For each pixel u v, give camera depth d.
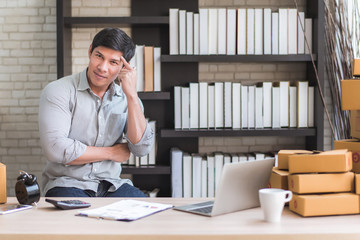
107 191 2.41
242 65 3.53
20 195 1.64
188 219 1.46
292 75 3.53
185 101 3.21
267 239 1.28
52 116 2.17
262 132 3.16
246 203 1.58
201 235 1.28
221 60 3.16
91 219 1.46
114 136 2.43
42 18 3.54
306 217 1.47
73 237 1.29
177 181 3.20
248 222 1.42
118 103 2.43
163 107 3.49
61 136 2.15
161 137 3.50
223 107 3.22
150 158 3.27
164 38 3.46
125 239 1.29
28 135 3.58
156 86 3.21
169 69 3.48
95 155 2.23
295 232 1.30
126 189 2.41
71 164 2.22
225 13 3.19
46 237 1.30
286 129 3.18
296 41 3.22
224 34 3.20
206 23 3.18
